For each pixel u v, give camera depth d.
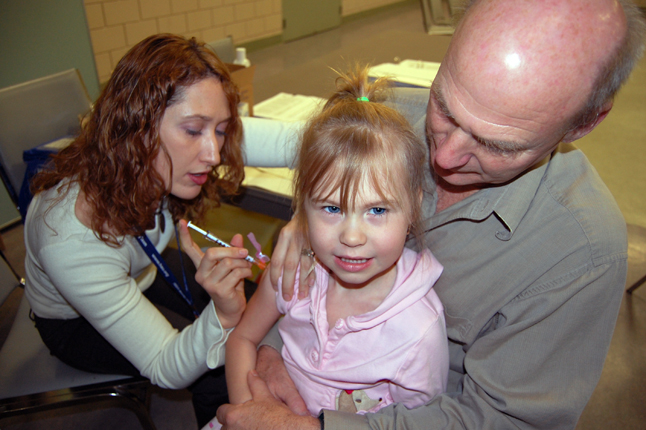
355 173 0.70
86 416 1.58
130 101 0.86
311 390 0.89
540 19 0.58
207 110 0.92
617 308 0.75
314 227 0.75
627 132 3.60
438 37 2.64
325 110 0.80
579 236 0.77
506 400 0.75
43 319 1.17
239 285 0.95
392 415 0.81
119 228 0.95
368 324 0.80
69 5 2.56
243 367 0.95
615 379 1.76
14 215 2.47
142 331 0.99
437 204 0.97
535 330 0.78
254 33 5.18
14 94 1.46
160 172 0.95
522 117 0.61
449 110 0.67
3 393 1.10
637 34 0.62
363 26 6.58
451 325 0.92
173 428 1.56
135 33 3.84
